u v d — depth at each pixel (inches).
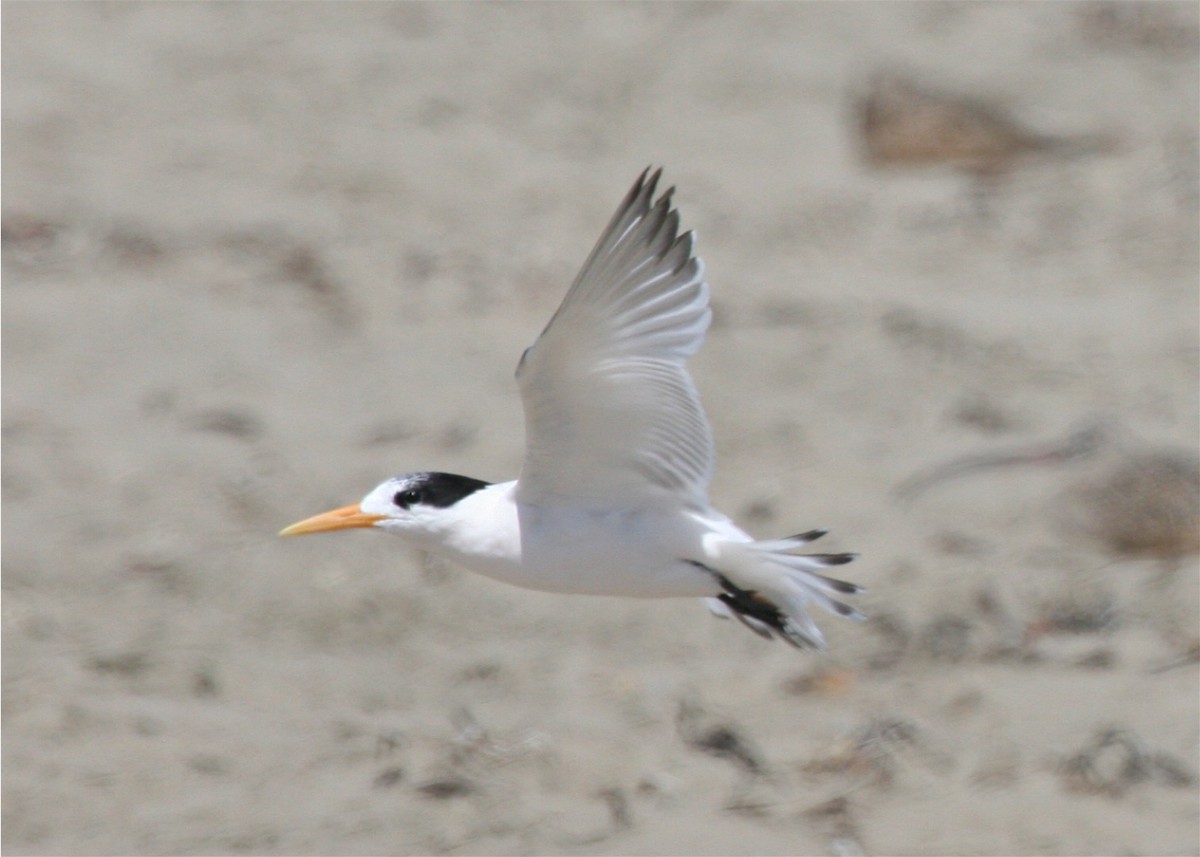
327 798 378.3
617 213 263.3
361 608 468.1
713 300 637.3
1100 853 365.1
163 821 367.9
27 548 485.4
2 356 584.4
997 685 430.9
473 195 733.9
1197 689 424.5
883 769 393.1
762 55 866.1
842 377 589.6
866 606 467.2
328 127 792.9
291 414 563.2
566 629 462.3
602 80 848.9
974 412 566.6
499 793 382.0
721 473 534.9
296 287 640.4
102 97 807.1
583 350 275.6
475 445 546.9
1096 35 878.4
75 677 425.7
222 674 432.5
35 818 367.2
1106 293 660.1
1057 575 482.3
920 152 773.3
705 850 362.3
